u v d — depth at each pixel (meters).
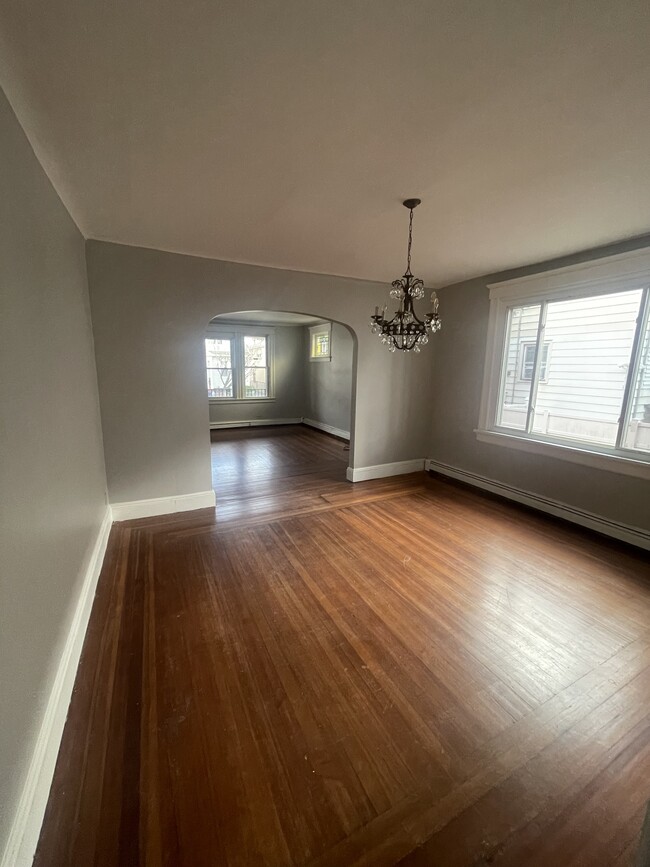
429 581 2.49
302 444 6.61
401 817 1.20
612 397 3.11
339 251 3.19
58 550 1.66
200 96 1.37
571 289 3.31
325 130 1.57
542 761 1.37
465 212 2.38
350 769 1.34
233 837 1.14
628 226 2.61
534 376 3.70
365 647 1.91
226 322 7.62
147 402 3.33
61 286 2.06
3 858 0.97
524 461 3.84
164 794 1.25
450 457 4.77
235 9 1.04
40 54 1.17
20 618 1.19
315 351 7.80
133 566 2.64
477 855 1.10
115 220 2.53
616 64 1.21
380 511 3.68
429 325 2.59
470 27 1.09
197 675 1.73
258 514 3.57
